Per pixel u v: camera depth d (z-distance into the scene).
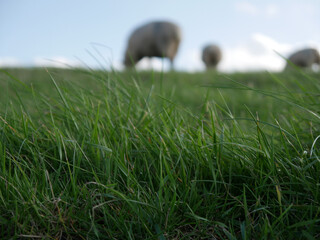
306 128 0.69
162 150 0.55
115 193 0.49
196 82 2.64
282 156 0.53
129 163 0.54
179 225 0.47
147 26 5.54
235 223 0.48
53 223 0.45
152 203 0.48
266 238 0.41
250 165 0.53
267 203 0.47
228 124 0.77
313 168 0.51
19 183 0.47
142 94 0.82
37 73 2.64
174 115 0.69
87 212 0.46
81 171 0.54
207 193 0.50
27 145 0.57
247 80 2.87
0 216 0.43
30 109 0.83
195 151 0.54
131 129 0.64
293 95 0.70
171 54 5.61
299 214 0.46
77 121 0.66
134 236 0.44
